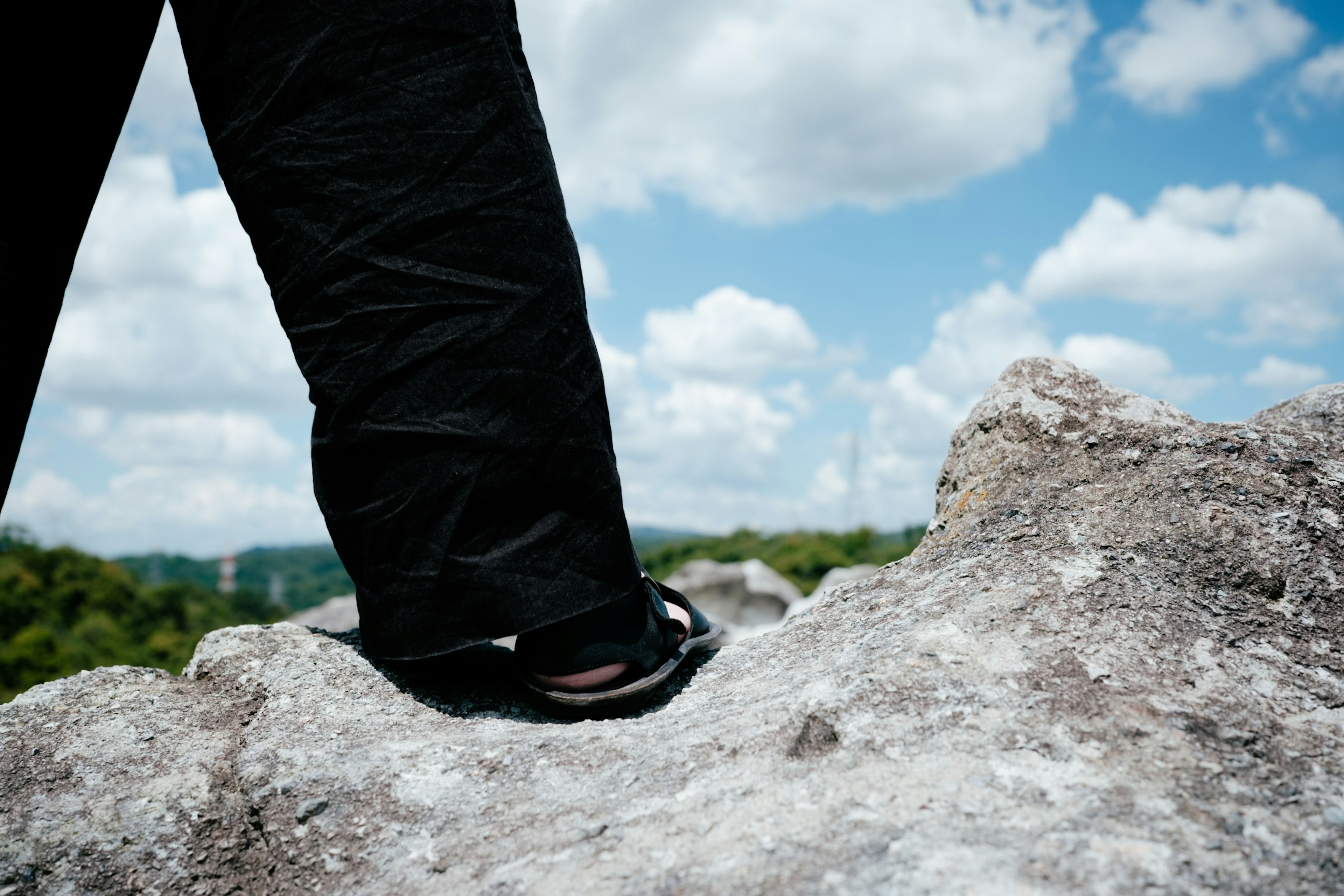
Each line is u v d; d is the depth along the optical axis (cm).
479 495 112
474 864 90
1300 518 127
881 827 79
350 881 95
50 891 99
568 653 121
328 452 117
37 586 4075
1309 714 98
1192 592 118
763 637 151
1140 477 141
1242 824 78
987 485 159
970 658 104
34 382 120
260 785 111
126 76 112
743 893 74
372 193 106
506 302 109
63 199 114
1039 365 172
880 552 3634
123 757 118
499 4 113
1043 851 74
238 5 105
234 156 111
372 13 105
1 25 102
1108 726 92
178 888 102
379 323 108
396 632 121
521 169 111
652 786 96
